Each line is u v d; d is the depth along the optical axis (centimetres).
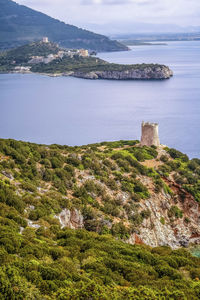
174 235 6706
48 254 3216
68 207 5222
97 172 6812
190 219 7112
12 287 2381
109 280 2892
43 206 4716
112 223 5641
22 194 4831
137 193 6806
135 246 4453
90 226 5341
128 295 2653
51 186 5778
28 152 6462
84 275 2933
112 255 3581
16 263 2680
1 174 5125
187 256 4303
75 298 2491
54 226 4238
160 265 3528
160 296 2731
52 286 2559
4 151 6041
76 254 3366
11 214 3950
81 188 6109
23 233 3653
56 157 6775
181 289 2961
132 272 3191
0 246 2992
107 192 6456
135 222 6091
